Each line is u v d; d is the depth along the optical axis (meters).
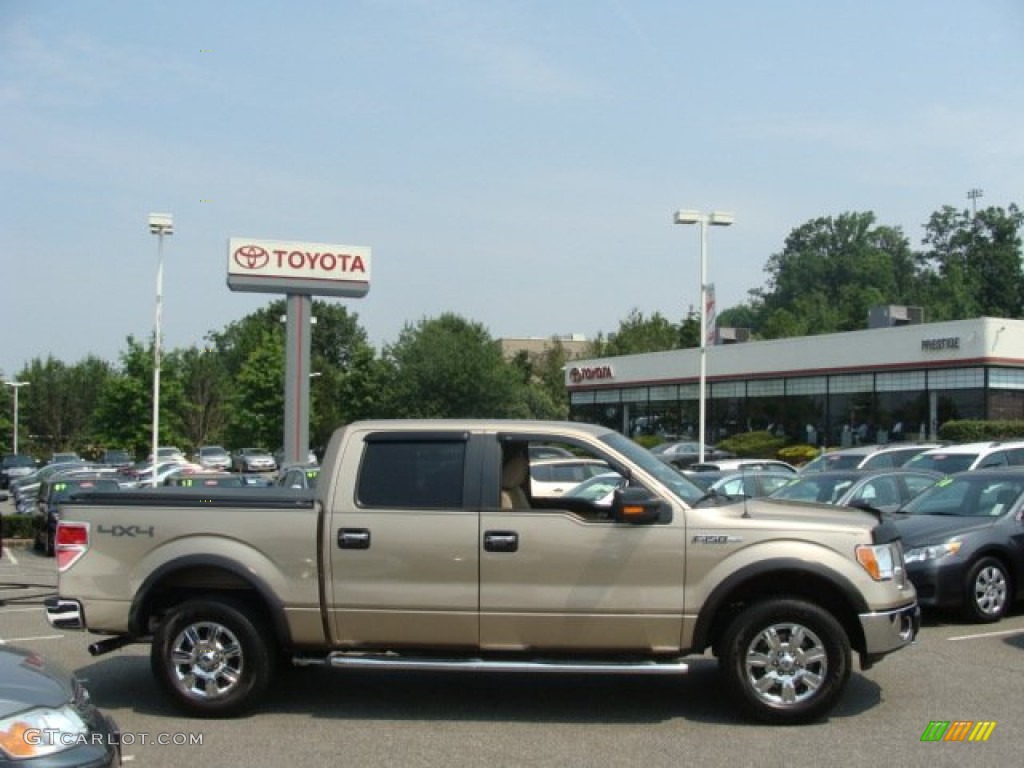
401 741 6.61
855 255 111.88
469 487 7.06
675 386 54.66
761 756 6.19
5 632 10.73
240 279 40.91
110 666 8.97
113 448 51.25
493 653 6.99
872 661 6.90
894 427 41.97
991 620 10.63
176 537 7.25
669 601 6.82
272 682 8.21
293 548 7.10
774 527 6.86
